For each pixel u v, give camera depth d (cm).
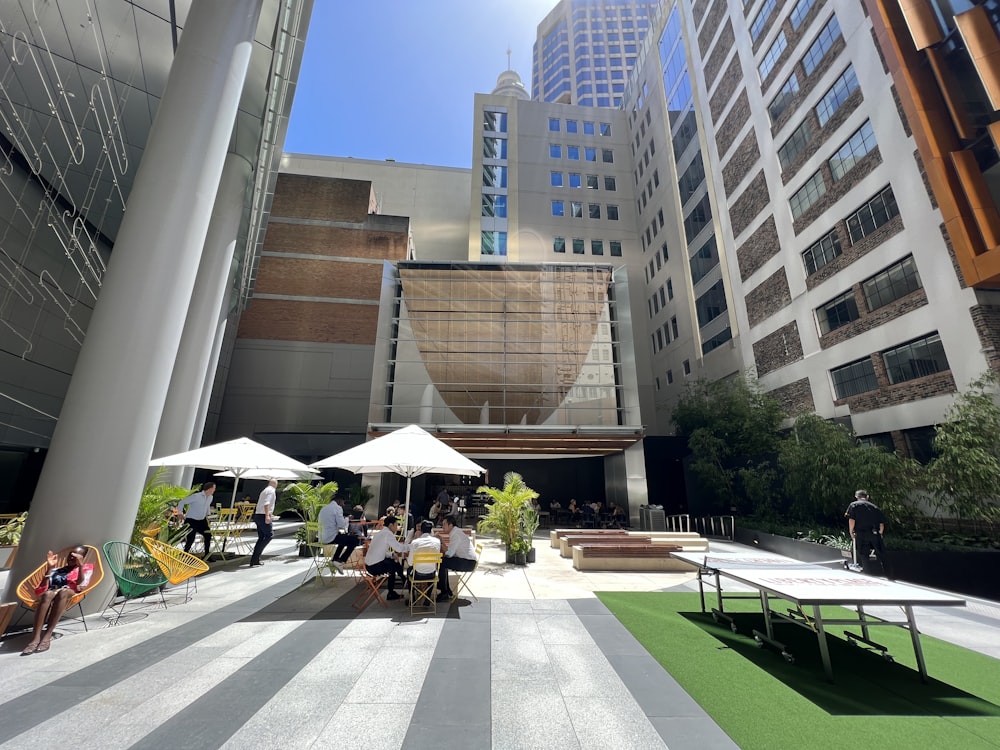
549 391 1938
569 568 966
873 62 1584
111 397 604
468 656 446
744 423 1850
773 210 2166
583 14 9494
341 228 2819
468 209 4109
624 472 1836
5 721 310
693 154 3091
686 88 3231
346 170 4041
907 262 1456
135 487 618
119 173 1548
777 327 2108
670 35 3531
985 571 903
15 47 1095
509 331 1997
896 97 1495
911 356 1426
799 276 1973
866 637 481
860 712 339
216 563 970
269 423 2492
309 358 2600
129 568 605
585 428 1752
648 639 504
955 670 429
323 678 390
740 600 685
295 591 720
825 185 1838
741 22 2484
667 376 3328
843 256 1730
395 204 4028
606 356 1988
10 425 1527
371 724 312
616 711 336
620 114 4303
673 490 2280
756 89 2331
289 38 1241
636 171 4009
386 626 543
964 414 1054
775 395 2092
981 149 1247
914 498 1183
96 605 579
